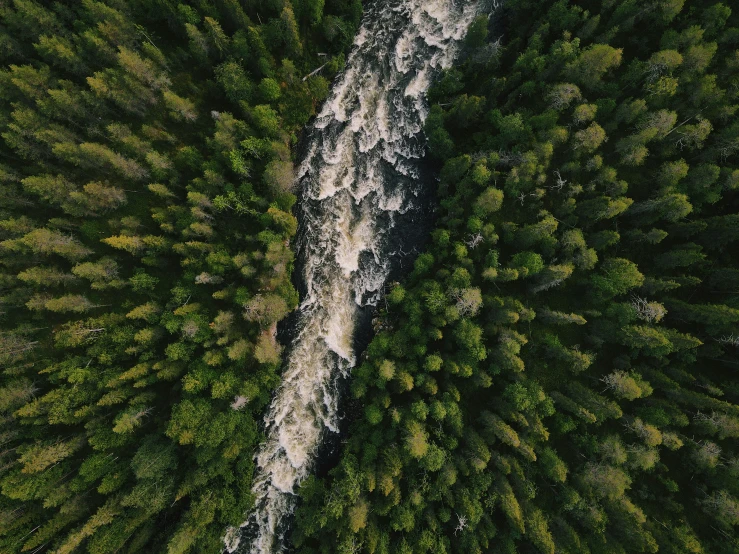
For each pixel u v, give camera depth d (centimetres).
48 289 5694
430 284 6059
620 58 5775
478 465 5241
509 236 6009
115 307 5838
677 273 5766
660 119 5522
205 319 5816
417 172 7306
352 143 7319
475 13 7531
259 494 6191
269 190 6297
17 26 5647
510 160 6059
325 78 7238
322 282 7025
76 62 5775
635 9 5941
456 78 6725
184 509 5725
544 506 5406
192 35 5838
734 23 5856
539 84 6291
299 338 6844
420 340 5919
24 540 4984
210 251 5922
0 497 5044
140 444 5503
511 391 5484
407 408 5844
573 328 5912
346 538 5312
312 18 6600
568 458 5538
